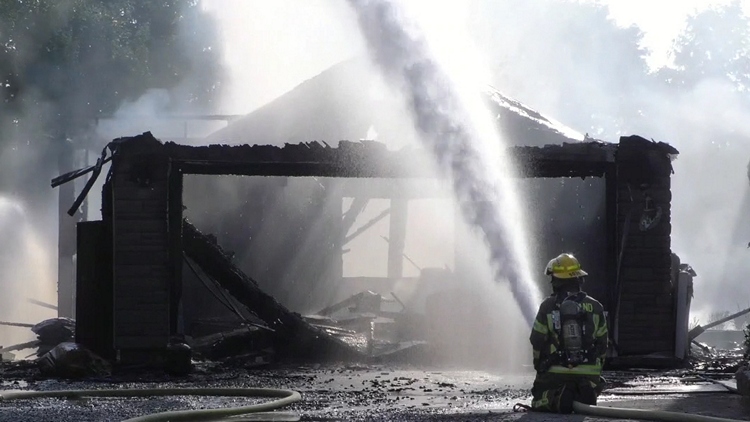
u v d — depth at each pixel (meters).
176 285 20.17
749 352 15.57
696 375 18.06
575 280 11.60
